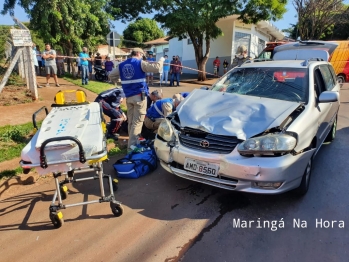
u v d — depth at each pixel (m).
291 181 3.05
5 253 2.61
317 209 3.20
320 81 4.45
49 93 8.99
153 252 2.58
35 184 3.88
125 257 2.53
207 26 15.37
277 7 14.39
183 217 3.10
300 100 3.70
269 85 4.06
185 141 3.37
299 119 3.26
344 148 5.06
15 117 6.31
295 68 4.23
